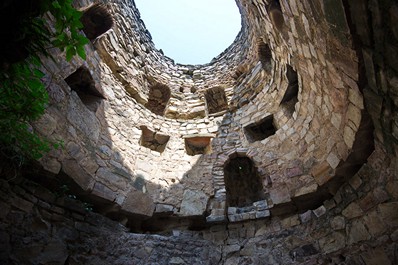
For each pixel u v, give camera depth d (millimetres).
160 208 4293
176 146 5609
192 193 4625
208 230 4293
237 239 4074
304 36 2875
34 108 1930
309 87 3777
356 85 2250
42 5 1420
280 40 3973
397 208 2586
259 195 4973
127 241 3576
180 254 3752
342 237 3197
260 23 4727
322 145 3744
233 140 5605
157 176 4746
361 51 1873
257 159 4926
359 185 3158
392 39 1510
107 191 3787
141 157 4848
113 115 4844
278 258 3600
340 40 2018
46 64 3223
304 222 3764
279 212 4129
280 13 3406
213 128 6047
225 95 6836
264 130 5754
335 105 3113
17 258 2457
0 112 1858
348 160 3129
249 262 3717
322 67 2891
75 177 3309
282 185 4215
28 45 1474
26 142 2514
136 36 6848
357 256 2898
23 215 2672
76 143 3529
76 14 1518
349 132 2904
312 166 3875
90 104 4469
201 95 7145
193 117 6742
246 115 5922
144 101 6055
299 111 4434
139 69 6426
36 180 3002
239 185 5352
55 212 3025
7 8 1307
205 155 5371
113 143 4465
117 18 5961
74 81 4359
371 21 1563
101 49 5199
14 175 2635
